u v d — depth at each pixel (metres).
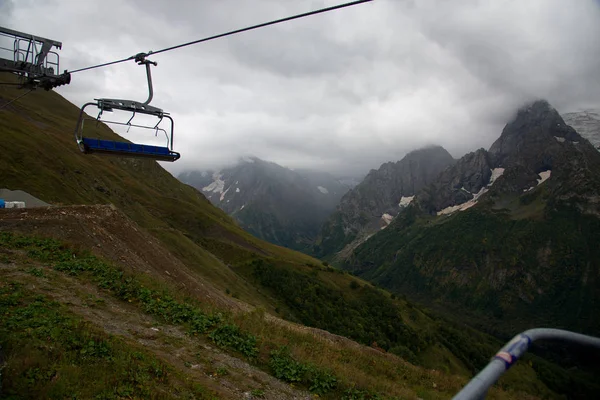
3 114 103.62
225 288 68.62
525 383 96.06
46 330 13.44
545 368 112.44
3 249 23.61
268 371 16.92
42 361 11.46
